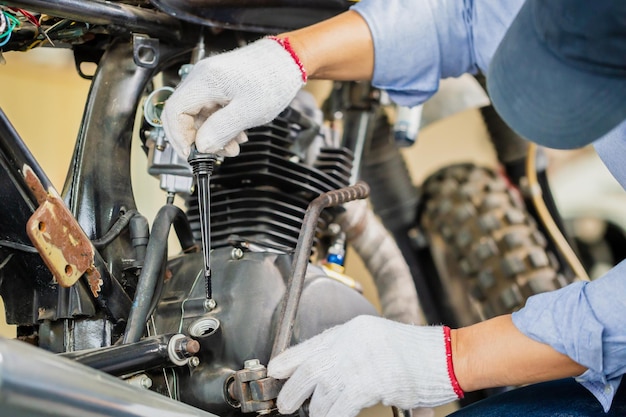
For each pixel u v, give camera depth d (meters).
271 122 1.12
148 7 1.10
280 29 1.17
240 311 0.97
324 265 1.21
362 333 0.94
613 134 0.99
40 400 0.59
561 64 0.76
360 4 1.16
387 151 1.75
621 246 2.11
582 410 0.97
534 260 1.68
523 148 1.83
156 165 1.06
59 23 1.05
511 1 1.14
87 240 0.89
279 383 0.92
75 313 0.93
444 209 1.83
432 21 1.16
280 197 1.10
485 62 1.17
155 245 0.98
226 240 1.05
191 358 0.92
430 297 1.79
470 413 1.03
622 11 0.71
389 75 1.16
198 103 0.98
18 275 0.96
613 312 0.90
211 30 1.15
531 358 0.93
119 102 1.07
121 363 0.85
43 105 2.26
